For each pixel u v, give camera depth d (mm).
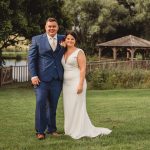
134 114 12102
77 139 8367
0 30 29391
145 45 47000
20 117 11688
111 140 8133
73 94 8617
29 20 32469
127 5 64188
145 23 63219
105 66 34812
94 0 60844
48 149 7457
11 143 7973
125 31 64812
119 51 62156
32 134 8906
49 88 8523
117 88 28500
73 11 61312
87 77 30781
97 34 62156
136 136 8539
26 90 26406
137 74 29219
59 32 35406
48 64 8492
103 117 11445
